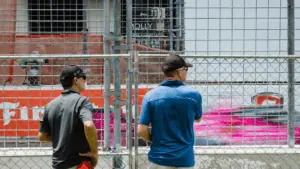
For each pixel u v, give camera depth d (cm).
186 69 936
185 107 896
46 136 949
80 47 1543
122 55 1099
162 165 890
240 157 1345
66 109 900
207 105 1411
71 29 1736
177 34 1500
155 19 1503
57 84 1498
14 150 1330
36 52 1557
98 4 1655
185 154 891
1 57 1079
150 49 1494
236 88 1434
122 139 1431
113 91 1256
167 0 1527
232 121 1427
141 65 1455
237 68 1468
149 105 902
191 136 909
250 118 1427
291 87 1344
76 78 930
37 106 1431
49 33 1589
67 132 893
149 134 915
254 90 1434
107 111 1255
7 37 1570
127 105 1245
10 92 1434
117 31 1273
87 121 870
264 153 1341
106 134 1258
